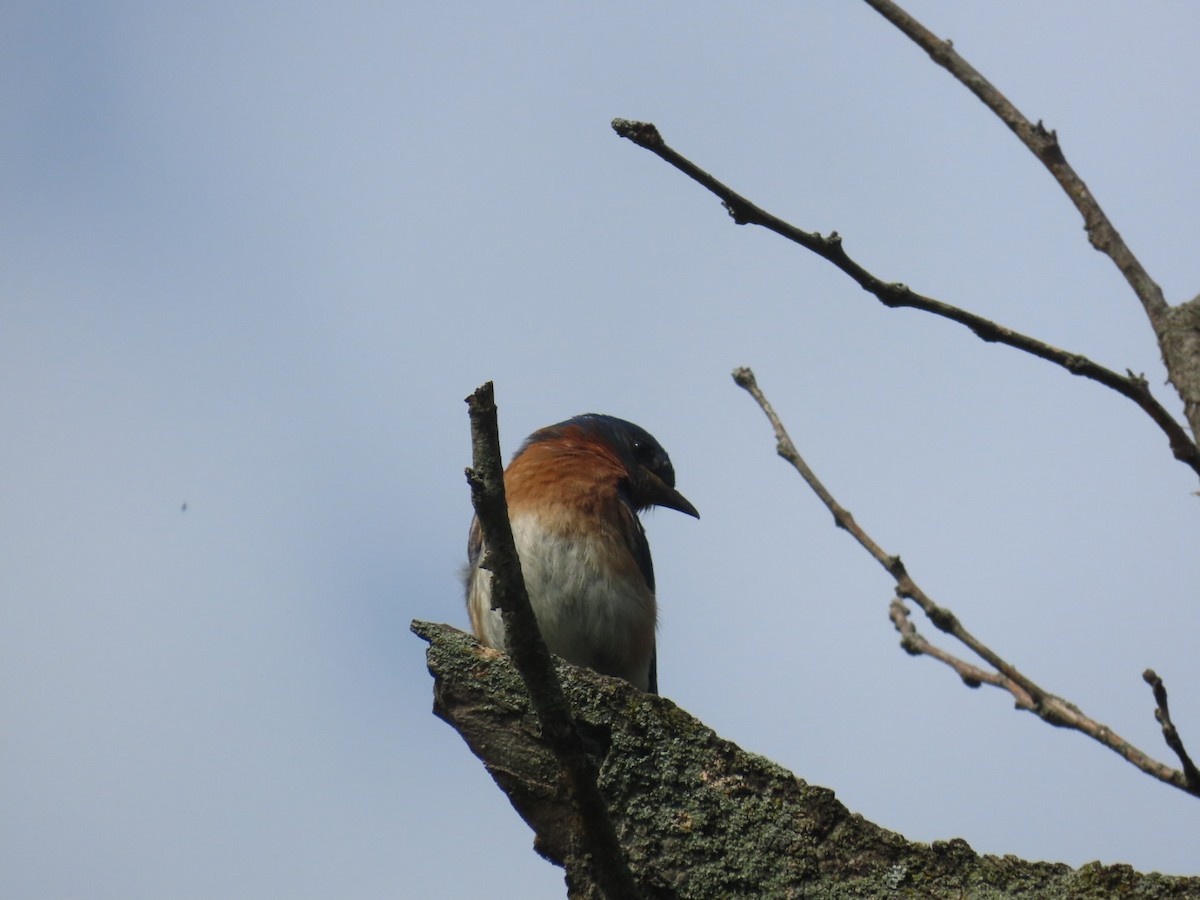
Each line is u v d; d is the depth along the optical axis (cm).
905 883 827
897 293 692
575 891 870
